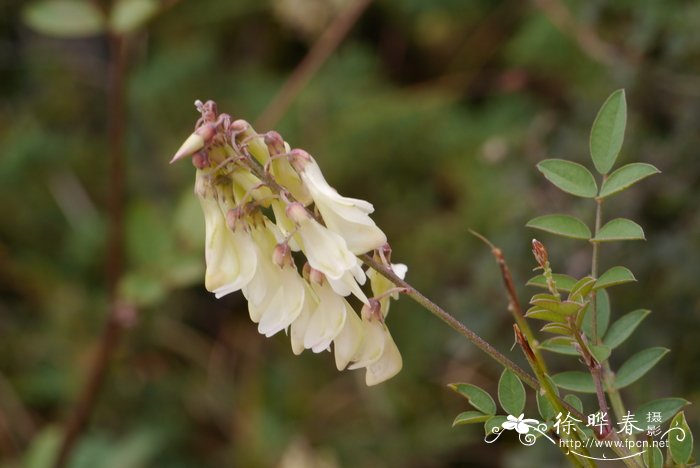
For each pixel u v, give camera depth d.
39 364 0.91
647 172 0.48
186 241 0.66
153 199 0.96
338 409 0.86
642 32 0.68
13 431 0.87
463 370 0.79
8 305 0.95
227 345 0.93
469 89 0.96
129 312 0.66
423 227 0.87
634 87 0.68
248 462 0.83
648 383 0.64
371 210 0.47
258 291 0.47
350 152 0.91
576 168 0.49
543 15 0.82
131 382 0.90
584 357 0.47
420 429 0.81
